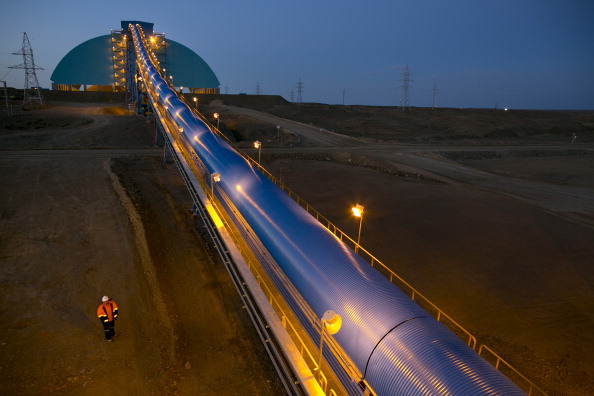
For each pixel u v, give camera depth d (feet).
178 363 44.96
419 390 22.81
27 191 108.06
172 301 58.49
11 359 43.42
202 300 59.62
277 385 42.98
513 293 68.08
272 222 44.50
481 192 139.13
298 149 202.90
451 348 24.59
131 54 377.09
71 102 380.17
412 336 25.53
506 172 183.93
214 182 67.77
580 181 169.07
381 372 25.16
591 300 66.85
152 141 196.54
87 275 63.82
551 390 45.06
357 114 447.42
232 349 48.57
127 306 55.42
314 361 33.63
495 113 513.04
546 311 62.80
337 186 137.39
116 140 194.70
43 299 56.34
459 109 548.72
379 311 28.25
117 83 529.45
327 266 34.35
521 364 49.32
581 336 56.49
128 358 44.98
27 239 76.38
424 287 68.85
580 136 382.42
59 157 150.41
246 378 43.70
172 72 598.75
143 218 91.20
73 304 55.52
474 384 21.95
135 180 129.70
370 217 105.50
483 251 85.56
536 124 437.99
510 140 337.11
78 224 85.61
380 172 164.86
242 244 54.44
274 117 313.12
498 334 55.98
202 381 42.68
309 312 33.99
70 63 536.42
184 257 74.02
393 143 242.58
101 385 40.65
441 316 59.93
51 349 45.65
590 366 50.01
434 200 124.57
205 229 88.58
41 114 258.37
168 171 145.48
